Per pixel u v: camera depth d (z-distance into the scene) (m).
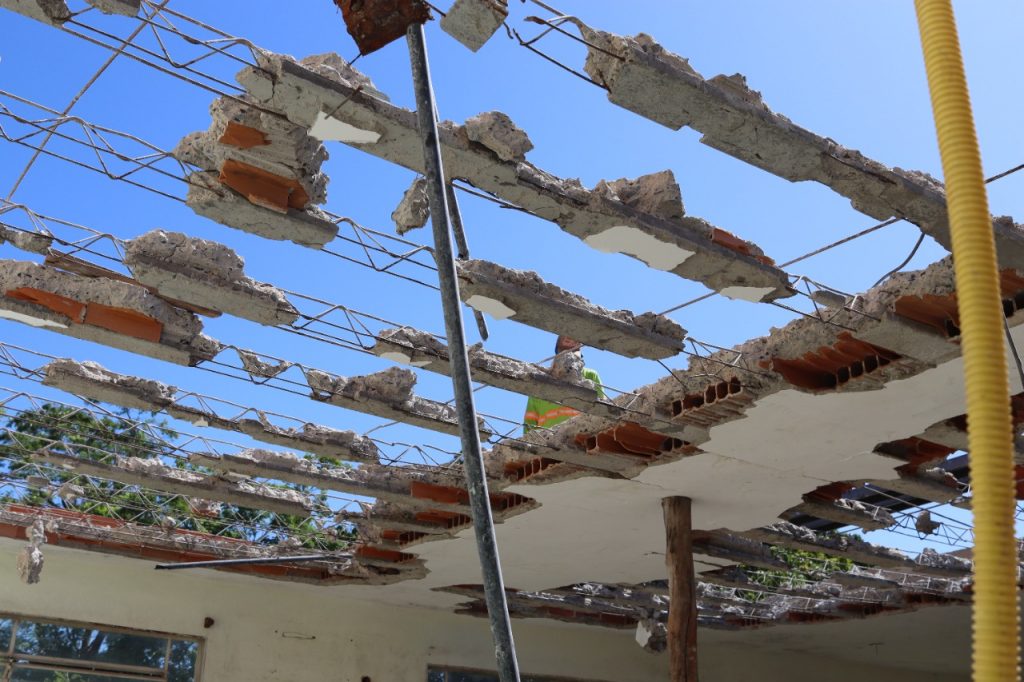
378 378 13.23
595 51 8.53
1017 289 11.20
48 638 19.08
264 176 9.83
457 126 9.20
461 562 20.16
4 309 11.29
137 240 10.58
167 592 20.58
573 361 13.16
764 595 24.89
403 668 23.12
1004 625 3.54
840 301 11.52
